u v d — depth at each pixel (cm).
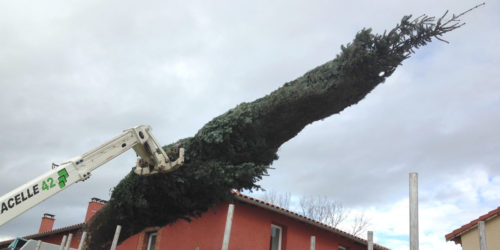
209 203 706
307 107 628
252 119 643
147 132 650
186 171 659
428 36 561
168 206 708
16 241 1187
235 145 653
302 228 1296
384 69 591
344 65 590
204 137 653
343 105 636
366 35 578
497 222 1027
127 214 709
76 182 570
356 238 1414
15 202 498
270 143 668
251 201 1105
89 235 760
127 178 705
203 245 1064
